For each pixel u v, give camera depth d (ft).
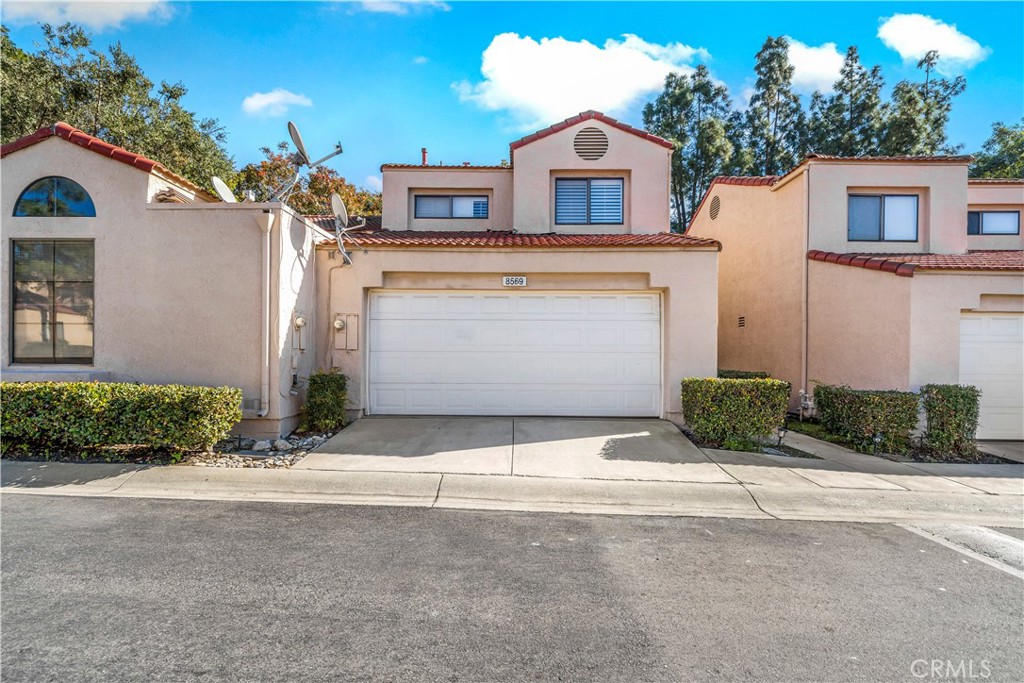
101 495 18.53
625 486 20.74
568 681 9.04
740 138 106.83
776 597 12.30
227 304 26.27
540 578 13.01
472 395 32.01
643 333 32.12
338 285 31.14
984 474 23.76
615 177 42.45
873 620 11.34
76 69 64.75
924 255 36.63
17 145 26.73
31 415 22.00
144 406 21.85
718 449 26.25
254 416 25.86
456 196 46.03
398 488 20.03
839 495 20.26
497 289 32.01
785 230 41.06
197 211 26.43
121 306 26.55
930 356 29.76
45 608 10.99
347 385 30.89
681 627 10.88
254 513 17.21
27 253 27.17
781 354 41.52
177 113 73.56
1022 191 49.29
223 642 9.91
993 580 13.44
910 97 94.17
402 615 11.07
